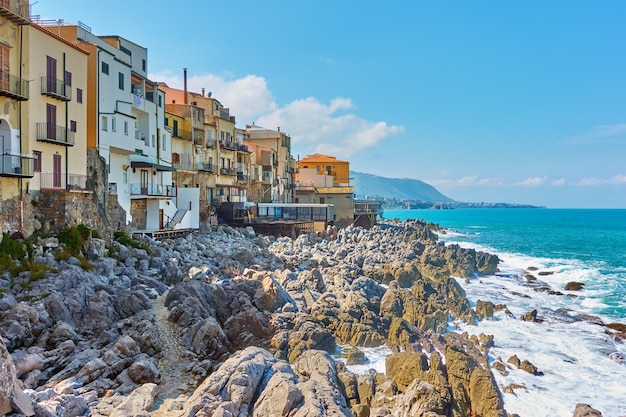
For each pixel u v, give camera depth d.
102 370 21.33
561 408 23.95
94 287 30.72
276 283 34.28
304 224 79.06
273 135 110.81
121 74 50.28
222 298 31.98
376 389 23.19
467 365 24.31
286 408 17.64
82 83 41.38
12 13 32.03
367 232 78.94
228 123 85.25
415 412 19.98
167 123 66.31
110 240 41.44
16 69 33.59
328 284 43.03
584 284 53.69
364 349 30.12
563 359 30.11
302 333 28.47
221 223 73.19
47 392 17.77
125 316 29.55
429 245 69.31
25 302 25.98
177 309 28.95
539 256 81.50
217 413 16.77
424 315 35.16
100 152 45.66
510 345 32.50
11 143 32.97
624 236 125.75
